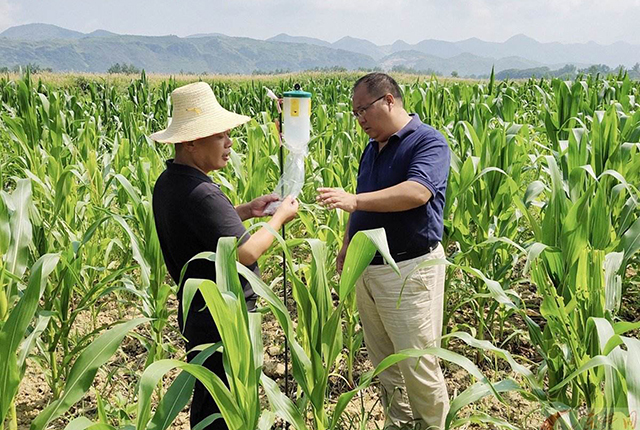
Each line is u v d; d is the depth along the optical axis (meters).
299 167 2.97
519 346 4.45
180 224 2.74
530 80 16.03
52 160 5.90
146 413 1.71
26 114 8.73
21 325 2.19
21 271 3.13
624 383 2.15
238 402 2.03
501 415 3.62
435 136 3.04
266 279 5.36
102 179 6.15
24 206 3.24
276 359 4.41
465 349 4.42
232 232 2.72
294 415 2.21
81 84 38.75
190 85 2.77
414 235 3.05
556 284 3.28
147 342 3.53
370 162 3.30
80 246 3.60
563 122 7.62
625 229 3.75
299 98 2.87
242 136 9.36
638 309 4.88
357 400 3.91
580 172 3.69
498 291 2.62
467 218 4.36
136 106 14.65
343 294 2.40
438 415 3.25
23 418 3.74
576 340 2.86
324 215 5.71
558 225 3.31
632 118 5.39
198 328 2.85
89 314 5.10
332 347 2.41
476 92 10.65
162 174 2.87
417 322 3.12
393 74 47.97
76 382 1.96
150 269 3.69
